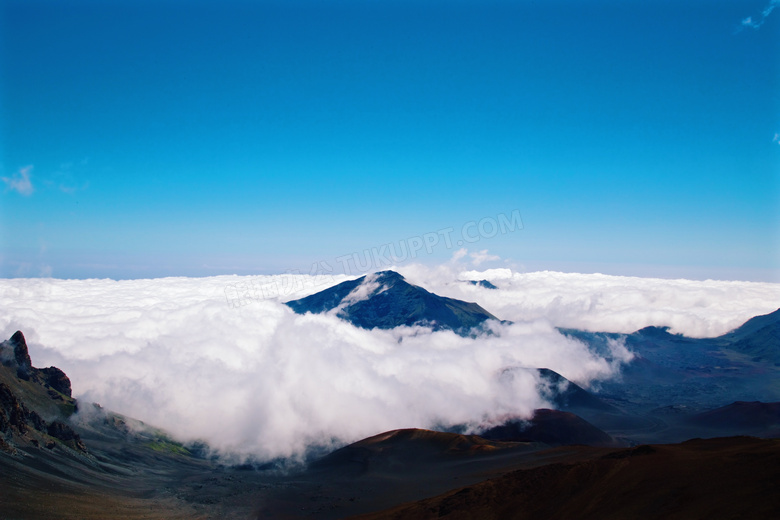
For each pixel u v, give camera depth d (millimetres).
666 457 70875
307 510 122812
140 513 116000
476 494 81250
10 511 92500
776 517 46094
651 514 56969
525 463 129000
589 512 64812
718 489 56938
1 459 118562
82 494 118312
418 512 84062
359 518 90438
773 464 57438
